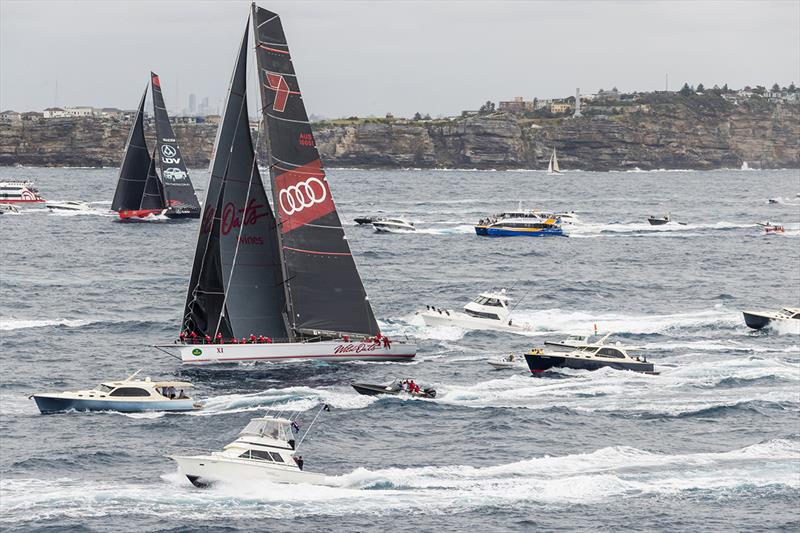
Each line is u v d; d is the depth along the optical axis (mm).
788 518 165375
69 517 159250
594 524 162250
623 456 193000
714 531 160375
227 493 170500
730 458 192125
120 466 184250
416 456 193250
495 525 161250
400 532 157875
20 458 186625
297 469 176250
